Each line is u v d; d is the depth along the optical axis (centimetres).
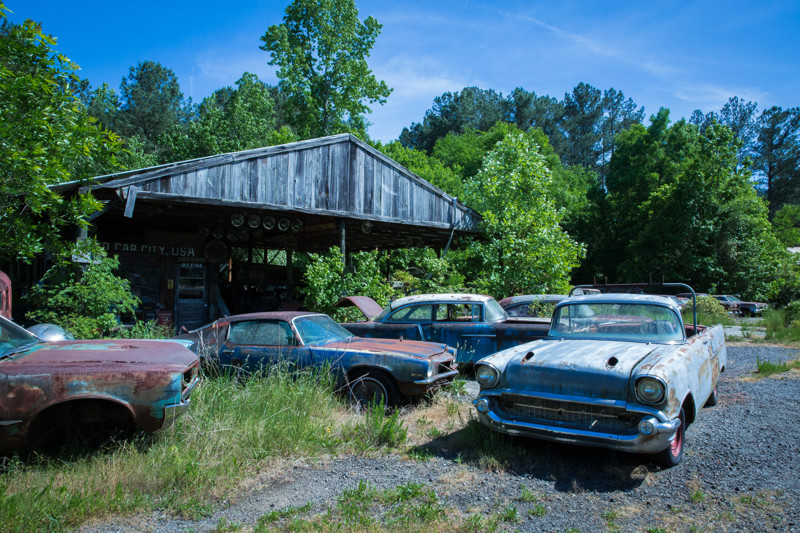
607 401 431
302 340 672
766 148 6675
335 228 1460
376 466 461
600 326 582
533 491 404
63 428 457
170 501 382
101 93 5128
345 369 637
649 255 3294
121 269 1508
